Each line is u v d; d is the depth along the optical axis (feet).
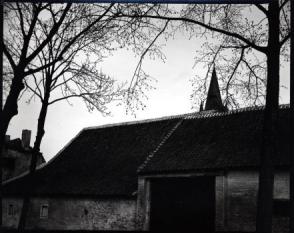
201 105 43.88
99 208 92.94
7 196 109.91
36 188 105.50
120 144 111.75
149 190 86.94
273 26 37.65
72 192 97.35
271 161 36.78
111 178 97.04
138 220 85.56
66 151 120.67
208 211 78.79
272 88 37.27
